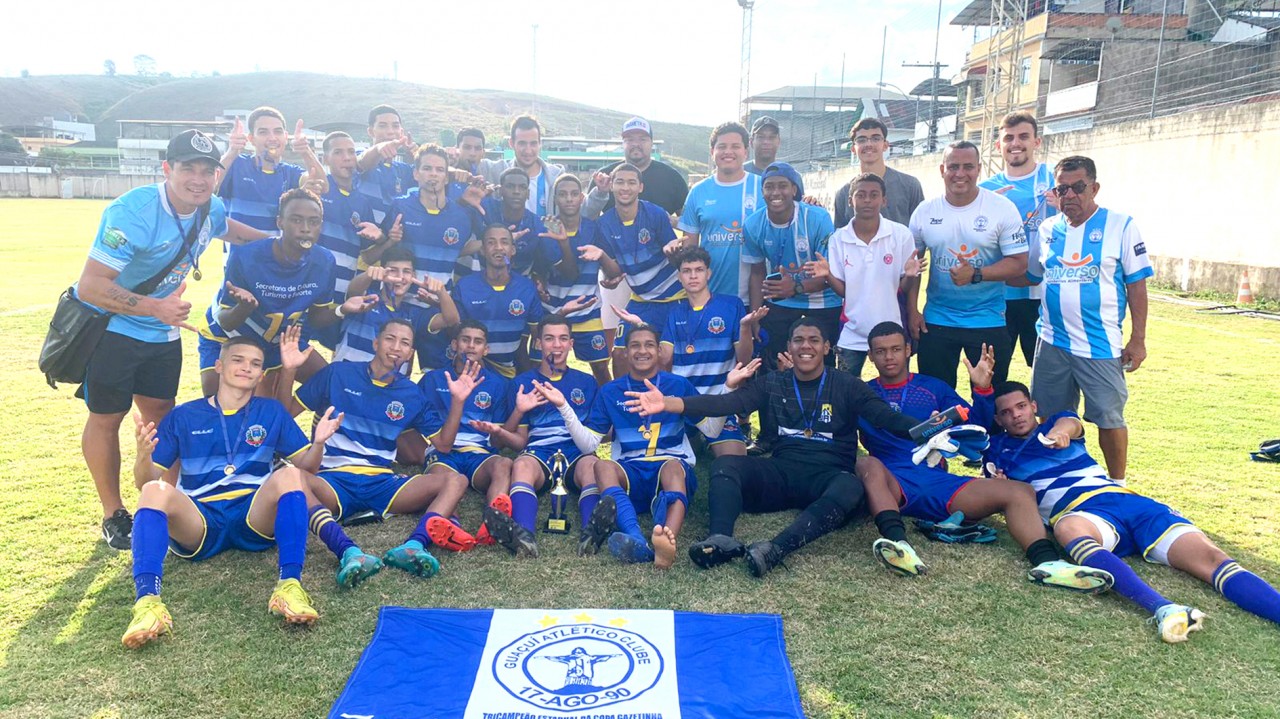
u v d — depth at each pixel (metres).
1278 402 6.97
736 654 3.08
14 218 30.80
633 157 6.86
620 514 4.18
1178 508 4.63
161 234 4.06
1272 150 13.09
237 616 3.43
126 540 3.84
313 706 2.81
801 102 52.56
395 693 2.82
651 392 4.53
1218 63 20.20
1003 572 3.88
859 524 4.50
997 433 4.51
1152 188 16.09
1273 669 3.04
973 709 2.79
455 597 3.62
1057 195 4.59
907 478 4.43
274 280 4.93
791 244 5.54
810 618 3.43
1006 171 5.89
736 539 4.08
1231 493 4.86
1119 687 2.93
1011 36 23.86
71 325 3.95
